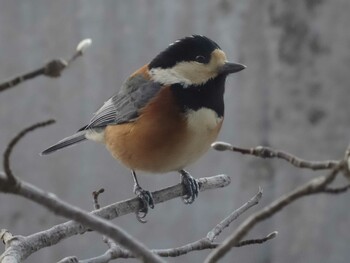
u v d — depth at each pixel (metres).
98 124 9.73
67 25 11.71
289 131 11.27
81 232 6.63
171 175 11.41
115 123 9.28
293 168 11.02
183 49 8.91
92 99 11.62
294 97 11.30
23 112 11.64
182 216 11.30
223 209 11.18
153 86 8.97
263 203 11.09
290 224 11.05
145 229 11.34
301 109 11.30
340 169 4.30
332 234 11.00
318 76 11.29
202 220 11.23
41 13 11.77
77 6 11.70
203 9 11.48
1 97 11.63
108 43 11.65
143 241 11.33
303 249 11.02
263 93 11.34
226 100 11.36
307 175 10.96
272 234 7.01
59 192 11.52
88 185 11.49
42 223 11.36
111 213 7.78
